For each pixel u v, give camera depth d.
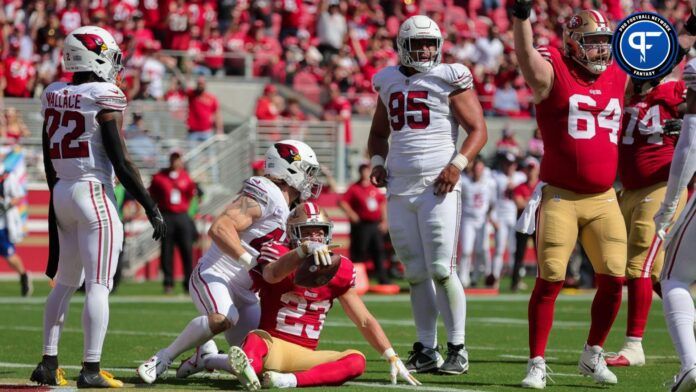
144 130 79.69
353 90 92.69
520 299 61.94
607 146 26.08
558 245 25.98
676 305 22.92
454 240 28.75
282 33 96.25
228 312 25.78
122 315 48.44
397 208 29.12
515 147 85.06
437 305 29.06
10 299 58.91
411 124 28.80
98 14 85.75
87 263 25.08
